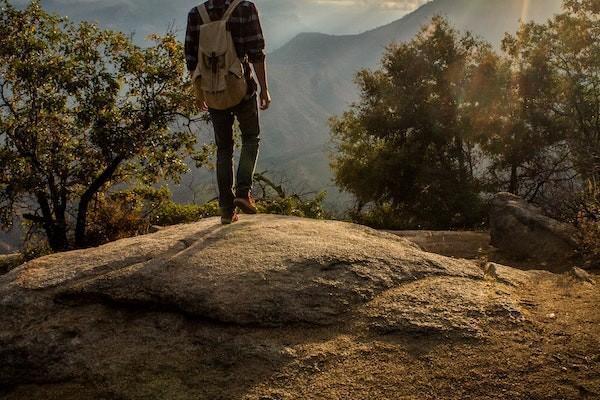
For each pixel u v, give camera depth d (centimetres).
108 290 396
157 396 316
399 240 512
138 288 394
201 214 1816
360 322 362
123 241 503
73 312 390
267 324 363
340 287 389
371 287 394
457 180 3009
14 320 386
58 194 1942
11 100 1873
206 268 409
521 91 3134
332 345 341
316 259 415
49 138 1880
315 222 533
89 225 2120
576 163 1694
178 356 346
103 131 1827
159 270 409
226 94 468
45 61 1891
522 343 334
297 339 350
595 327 347
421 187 3073
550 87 3105
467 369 312
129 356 350
